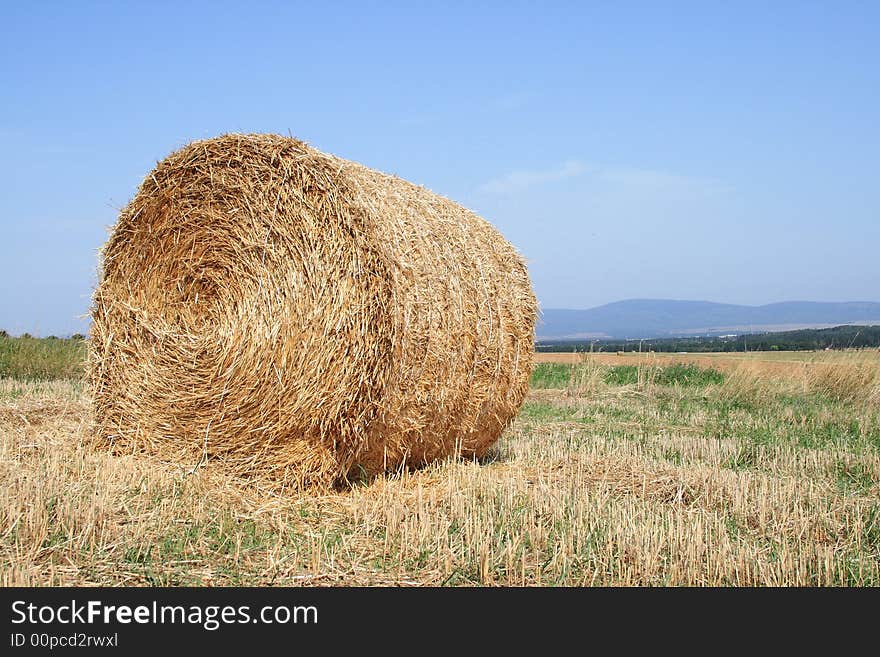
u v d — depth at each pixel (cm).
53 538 538
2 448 789
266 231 757
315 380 713
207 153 795
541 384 1800
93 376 863
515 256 927
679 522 585
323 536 576
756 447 995
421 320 742
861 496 753
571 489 728
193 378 786
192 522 597
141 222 845
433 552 542
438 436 813
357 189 716
